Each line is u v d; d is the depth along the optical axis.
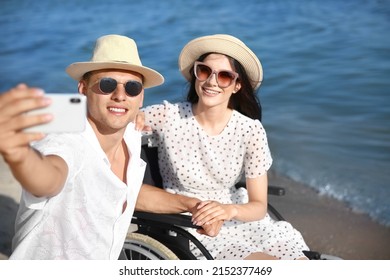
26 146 2.50
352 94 11.78
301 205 7.22
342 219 6.87
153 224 4.22
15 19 20.47
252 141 4.52
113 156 3.76
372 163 8.54
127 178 3.73
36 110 2.54
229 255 4.25
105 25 18.58
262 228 4.49
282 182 7.91
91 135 3.46
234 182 4.68
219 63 4.36
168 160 4.58
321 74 13.05
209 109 4.41
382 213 7.02
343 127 10.06
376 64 13.52
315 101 11.48
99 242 3.55
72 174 3.22
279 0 20.55
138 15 19.66
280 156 8.82
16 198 6.12
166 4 20.97
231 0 20.91
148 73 3.65
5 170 6.87
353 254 6.14
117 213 3.58
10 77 14.03
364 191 7.58
